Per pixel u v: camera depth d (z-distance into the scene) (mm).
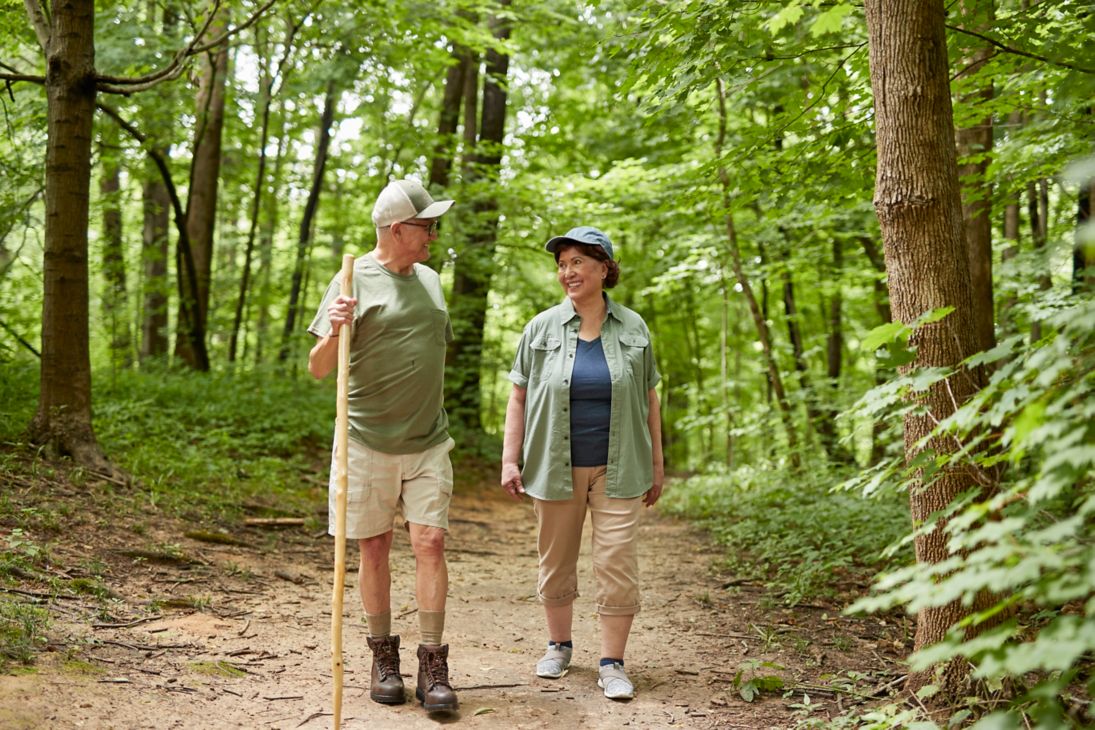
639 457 3715
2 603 3494
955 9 4863
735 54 4504
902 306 3230
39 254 9086
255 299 14273
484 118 13391
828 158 5344
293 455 8750
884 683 3607
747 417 10039
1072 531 1745
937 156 3203
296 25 10016
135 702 2938
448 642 4281
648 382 3863
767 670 3818
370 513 3373
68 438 5691
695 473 15297
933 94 3215
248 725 2943
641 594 5418
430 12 9898
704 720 3307
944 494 3105
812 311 16281
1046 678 3232
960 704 3029
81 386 5797
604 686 3592
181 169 12688
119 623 3738
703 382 19625
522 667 3928
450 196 11773
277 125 13000
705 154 9828
